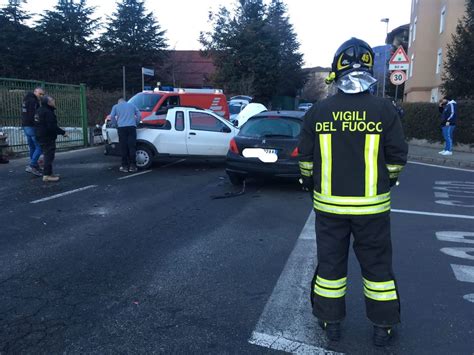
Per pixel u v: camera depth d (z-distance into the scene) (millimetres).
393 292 3027
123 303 3678
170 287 3996
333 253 3047
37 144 9305
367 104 2861
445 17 26547
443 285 4133
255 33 41281
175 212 6609
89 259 4633
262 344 3104
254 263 4602
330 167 2928
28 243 5094
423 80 30578
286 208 6980
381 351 3031
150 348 3035
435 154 14656
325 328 3166
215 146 10469
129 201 7246
